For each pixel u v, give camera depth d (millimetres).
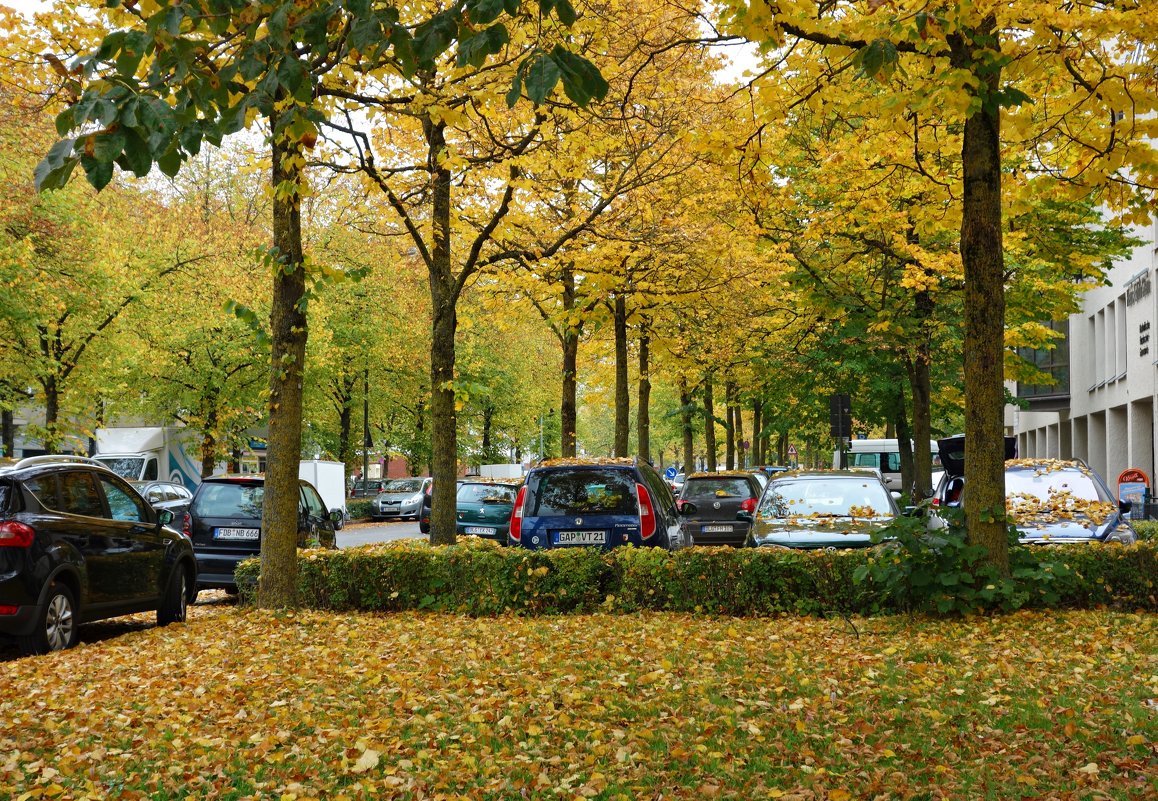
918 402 22281
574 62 4359
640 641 9602
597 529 12617
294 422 11523
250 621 10984
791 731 6426
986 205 10102
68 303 27594
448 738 6320
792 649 9102
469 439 59531
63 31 9977
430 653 9148
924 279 18344
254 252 10969
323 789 5430
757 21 7824
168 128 4008
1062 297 22359
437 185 13625
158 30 4320
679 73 13148
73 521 10500
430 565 12141
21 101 10836
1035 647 8852
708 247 17812
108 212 31484
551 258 16703
